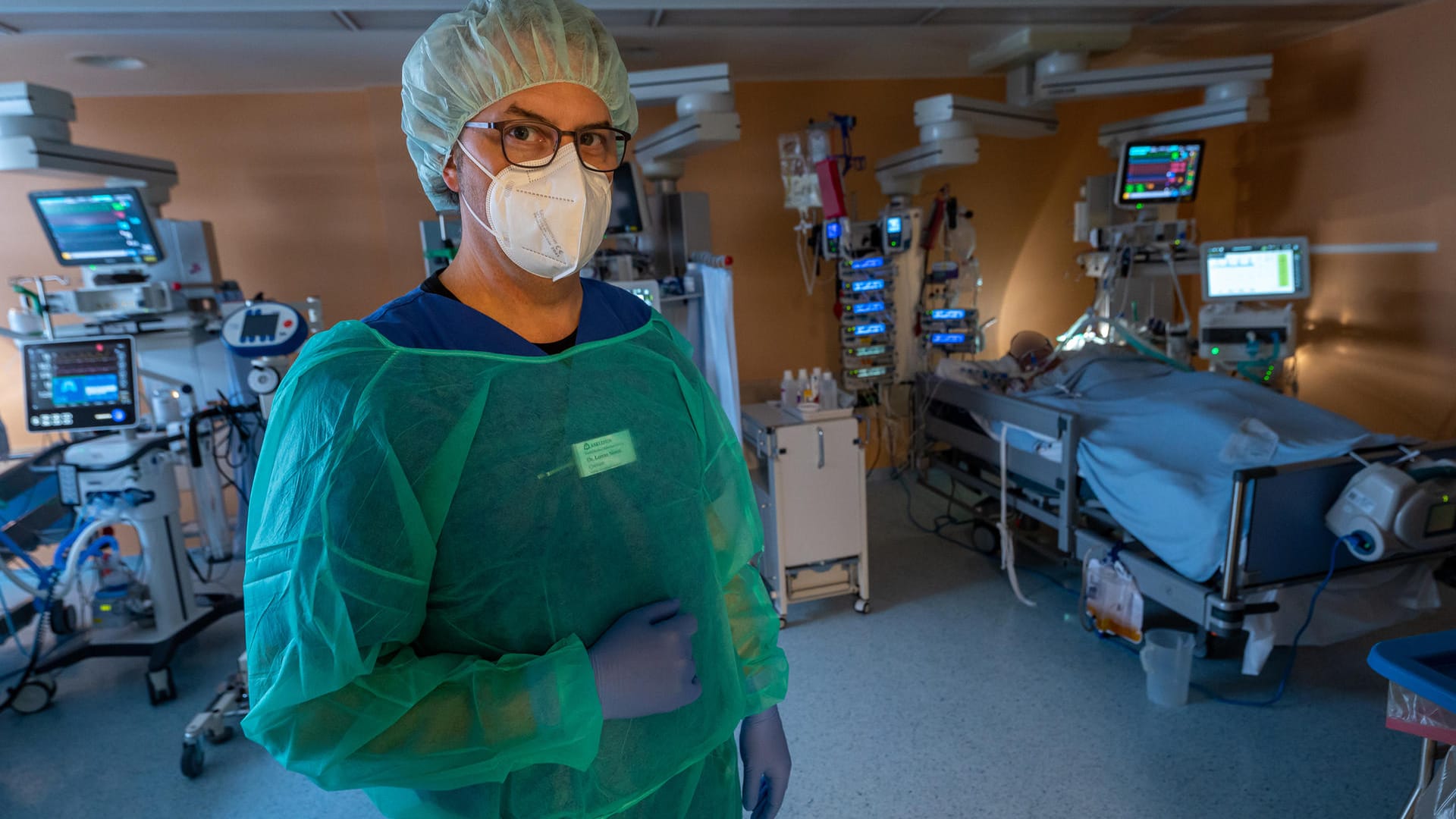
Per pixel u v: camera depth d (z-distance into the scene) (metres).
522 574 0.77
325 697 0.66
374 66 3.64
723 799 0.97
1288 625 2.31
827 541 3.03
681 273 3.59
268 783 2.25
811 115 4.48
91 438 2.85
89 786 2.26
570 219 0.79
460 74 0.79
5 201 3.79
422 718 0.67
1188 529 2.27
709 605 0.90
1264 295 3.86
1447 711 0.98
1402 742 2.14
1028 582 3.29
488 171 0.80
